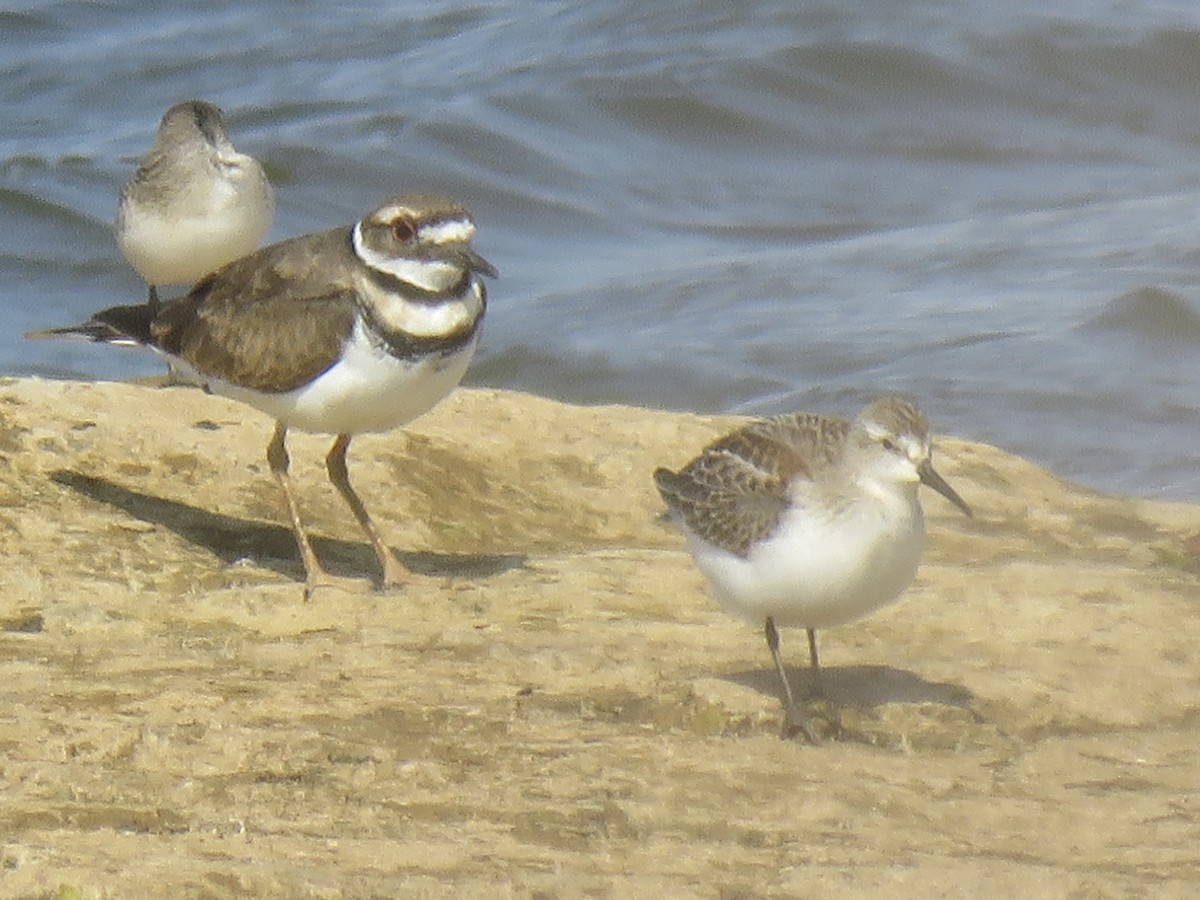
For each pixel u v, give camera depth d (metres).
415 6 39.59
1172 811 9.91
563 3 39.22
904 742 10.78
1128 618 12.80
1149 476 20.48
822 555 10.12
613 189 31.50
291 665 11.59
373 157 31.72
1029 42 36.66
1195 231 28.59
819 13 37.75
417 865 9.09
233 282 12.80
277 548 13.66
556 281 28.00
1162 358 23.59
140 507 13.91
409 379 12.31
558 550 14.27
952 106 34.78
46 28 37.66
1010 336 24.41
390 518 14.32
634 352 25.00
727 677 11.48
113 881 8.80
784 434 10.82
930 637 12.39
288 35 37.50
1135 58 36.38
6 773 9.96
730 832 9.55
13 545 13.10
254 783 9.97
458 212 12.17
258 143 32.03
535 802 9.80
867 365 23.89
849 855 9.30
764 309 26.22
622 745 10.52
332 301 12.20
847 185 32.03
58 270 28.42
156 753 10.26
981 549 14.74
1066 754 10.64
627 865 9.17
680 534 14.68
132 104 34.06
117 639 11.95
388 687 11.23
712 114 33.84
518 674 11.51
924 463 10.11
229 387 12.70
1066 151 33.53
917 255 28.33
